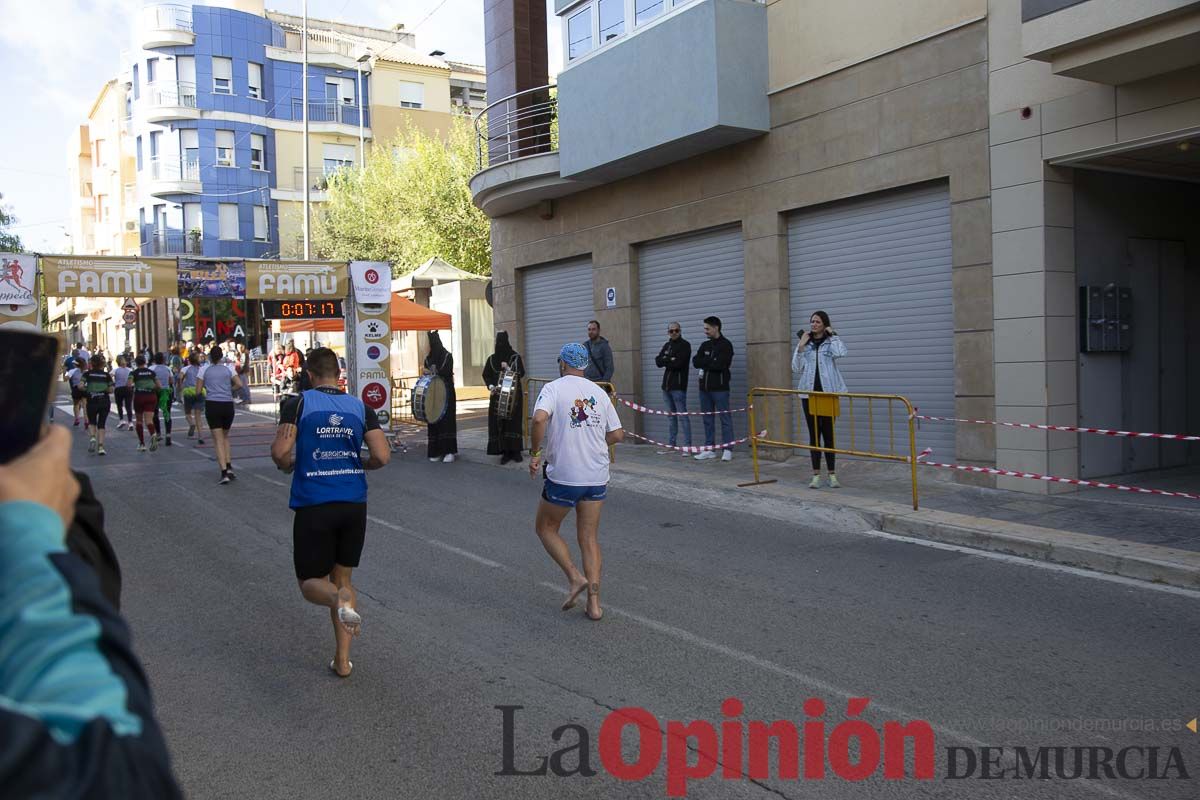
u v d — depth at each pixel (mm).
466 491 11680
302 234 44344
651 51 13039
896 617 6203
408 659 5543
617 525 9430
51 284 13133
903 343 11359
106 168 53250
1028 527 8258
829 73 11781
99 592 1219
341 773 4074
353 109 45250
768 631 5953
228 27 42188
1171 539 7637
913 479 9180
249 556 8398
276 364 28938
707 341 12836
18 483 1239
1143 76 8758
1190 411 11344
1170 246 11062
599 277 15602
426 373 14750
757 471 11016
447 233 33781
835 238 12102
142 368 17156
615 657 5508
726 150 13258
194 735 4512
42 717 1019
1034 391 9812
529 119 16938
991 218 10148
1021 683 5004
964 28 10344
